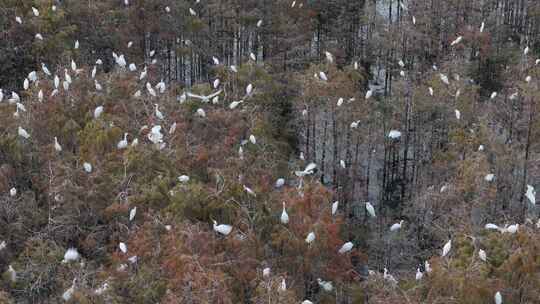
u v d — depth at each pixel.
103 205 23.58
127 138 26.52
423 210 28.45
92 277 20.89
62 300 19.61
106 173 24.30
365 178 35.72
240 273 20.11
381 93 42.59
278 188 25.86
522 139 29.72
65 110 28.08
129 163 24.39
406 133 33.44
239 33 42.22
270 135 30.95
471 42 38.19
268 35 39.72
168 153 25.52
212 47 40.78
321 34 44.78
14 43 34.72
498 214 26.44
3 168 24.34
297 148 35.16
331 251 22.00
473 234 22.06
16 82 35.53
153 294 19.64
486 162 26.25
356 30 45.75
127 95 29.97
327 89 30.61
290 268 21.39
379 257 28.48
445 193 26.50
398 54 40.12
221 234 21.62
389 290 20.47
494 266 20.39
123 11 37.41
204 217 22.55
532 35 44.78
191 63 42.00
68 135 27.00
